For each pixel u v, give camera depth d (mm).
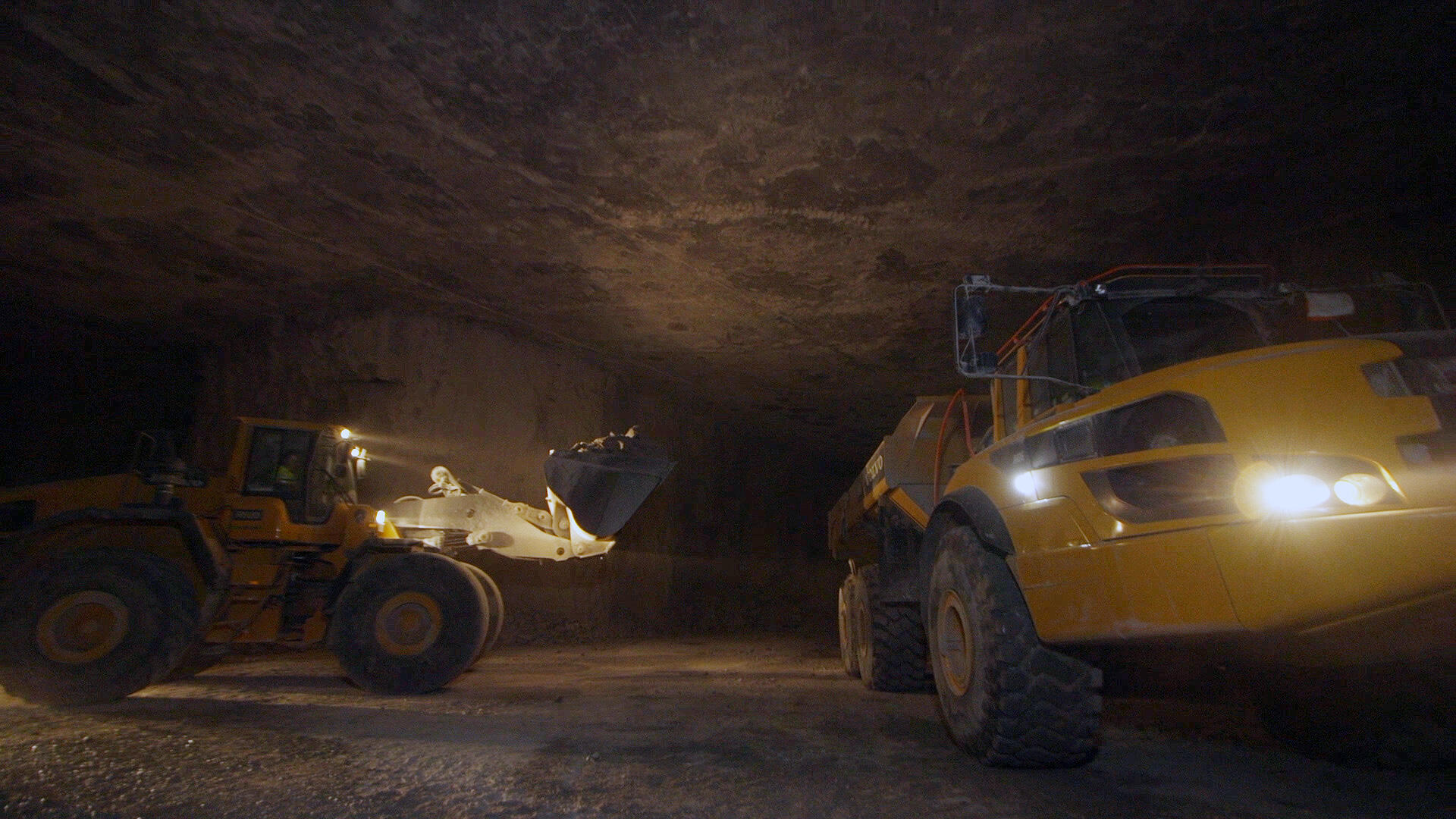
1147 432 3096
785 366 13375
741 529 18391
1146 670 4547
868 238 8828
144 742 4160
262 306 11305
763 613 18125
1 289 10625
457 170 7781
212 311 11469
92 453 13336
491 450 11922
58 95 6812
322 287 10656
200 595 6004
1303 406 2635
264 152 7605
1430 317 3977
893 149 7191
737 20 5754
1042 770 3670
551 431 12727
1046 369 4273
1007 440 3984
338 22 5902
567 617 12500
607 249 9336
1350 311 3959
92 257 9773
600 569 13242
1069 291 4012
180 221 8906
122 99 6852
